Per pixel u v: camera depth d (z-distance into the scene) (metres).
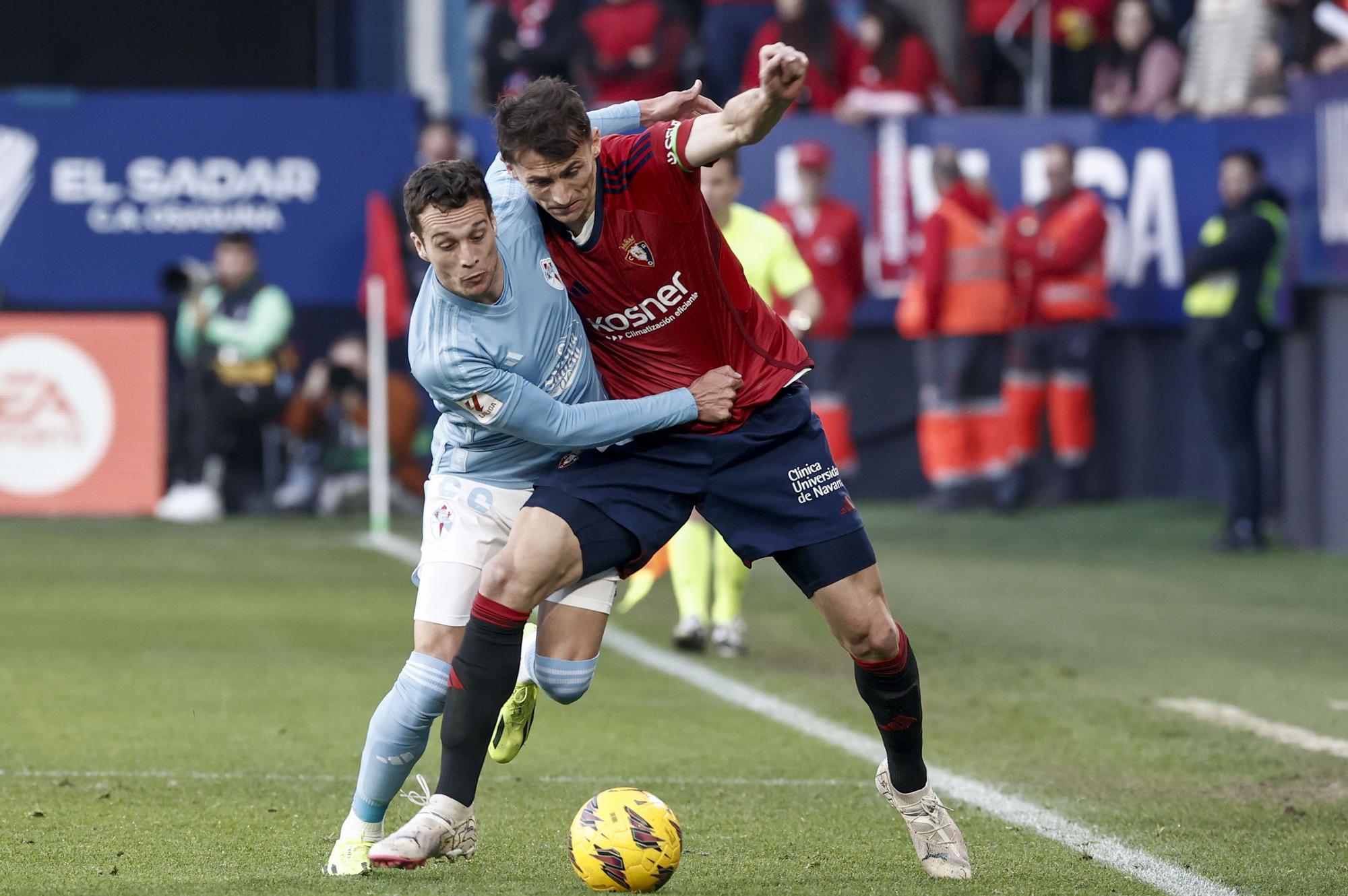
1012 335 45.97
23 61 53.50
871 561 14.21
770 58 12.84
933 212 45.12
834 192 45.94
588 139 13.29
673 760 19.28
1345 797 17.69
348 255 44.53
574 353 14.13
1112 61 51.78
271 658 26.06
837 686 24.28
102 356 44.09
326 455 45.75
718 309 14.31
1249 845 15.49
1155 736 20.92
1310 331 41.03
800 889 13.71
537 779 18.19
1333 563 38.56
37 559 37.12
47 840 15.09
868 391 47.53
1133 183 46.47
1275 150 42.91
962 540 41.69
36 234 43.91
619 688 23.97
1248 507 40.56
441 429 14.59
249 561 37.47
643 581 26.39
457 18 53.16
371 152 44.44
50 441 44.03
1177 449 47.88
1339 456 40.19
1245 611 31.97
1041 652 27.39
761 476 14.10
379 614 30.72
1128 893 13.73
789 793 17.64
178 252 44.41
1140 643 28.41
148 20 53.75
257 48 54.09
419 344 13.67
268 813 16.34
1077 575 36.53
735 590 26.88
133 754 19.17
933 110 49.91
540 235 13.94
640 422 13.72
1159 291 46.66
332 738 20.25
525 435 13.60
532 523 13.75
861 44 49.72
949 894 13.59
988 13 52.59
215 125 44.12
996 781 18.36
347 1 53.72
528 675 14.71
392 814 16.67
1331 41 43.91
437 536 14.30
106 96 43.88
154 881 13.64
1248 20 49.22
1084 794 17.78
